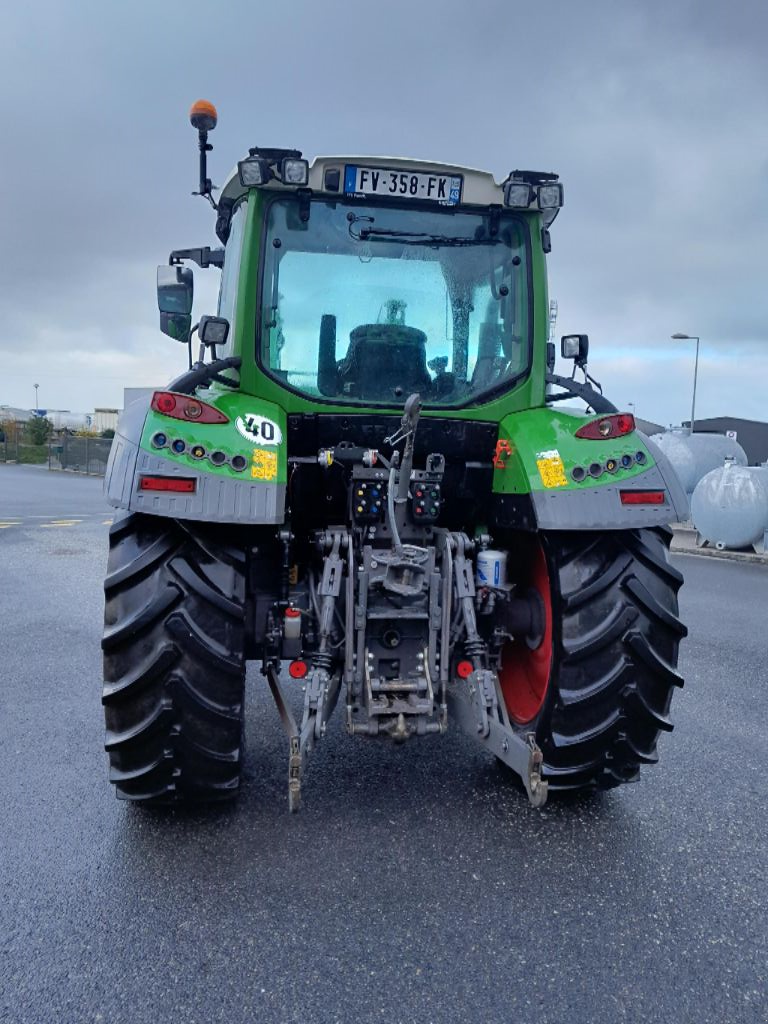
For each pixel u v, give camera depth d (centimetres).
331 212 341
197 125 378
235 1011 210
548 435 318
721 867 288
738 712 462
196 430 284
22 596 772
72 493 2128
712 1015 213
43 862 281
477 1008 213
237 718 284
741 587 904
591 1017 212
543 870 283
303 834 304
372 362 345
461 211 349
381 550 313
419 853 292
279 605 309
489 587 323
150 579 281
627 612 300
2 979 221
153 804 312
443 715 302
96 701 460
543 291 355
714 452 1467
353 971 227
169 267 416
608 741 302
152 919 249
